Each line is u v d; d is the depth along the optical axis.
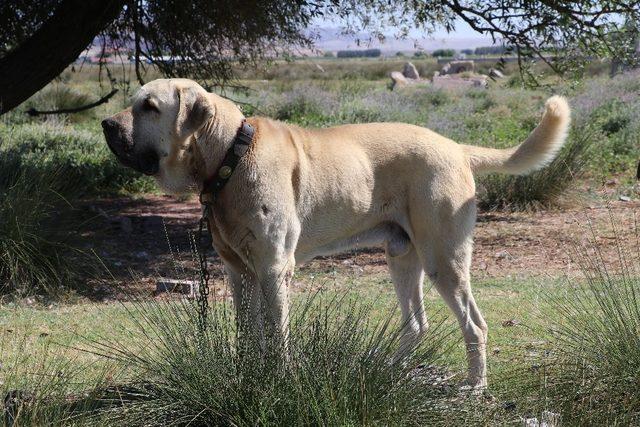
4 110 12.10
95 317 9.15
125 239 13.70
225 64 14.45
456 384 5.85
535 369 6.05
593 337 6.13
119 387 6.04
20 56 11.97
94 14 12.14
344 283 10.70
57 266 10.69
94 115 27.89
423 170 6.77
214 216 6.41
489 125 24.30
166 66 14.23
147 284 10.82
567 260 11.70
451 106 29.48
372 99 28.97
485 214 15.40
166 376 5.70
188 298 6.46
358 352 5.56
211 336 5.77
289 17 13.81
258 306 6.30
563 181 15.61
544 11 12.01
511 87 41.03
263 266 6.32
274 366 5.47
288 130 6.65
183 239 13.84
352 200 6.72
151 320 6.46
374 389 5.31
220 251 6.61
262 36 13.93
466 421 5.38
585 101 25.97
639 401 5.52
